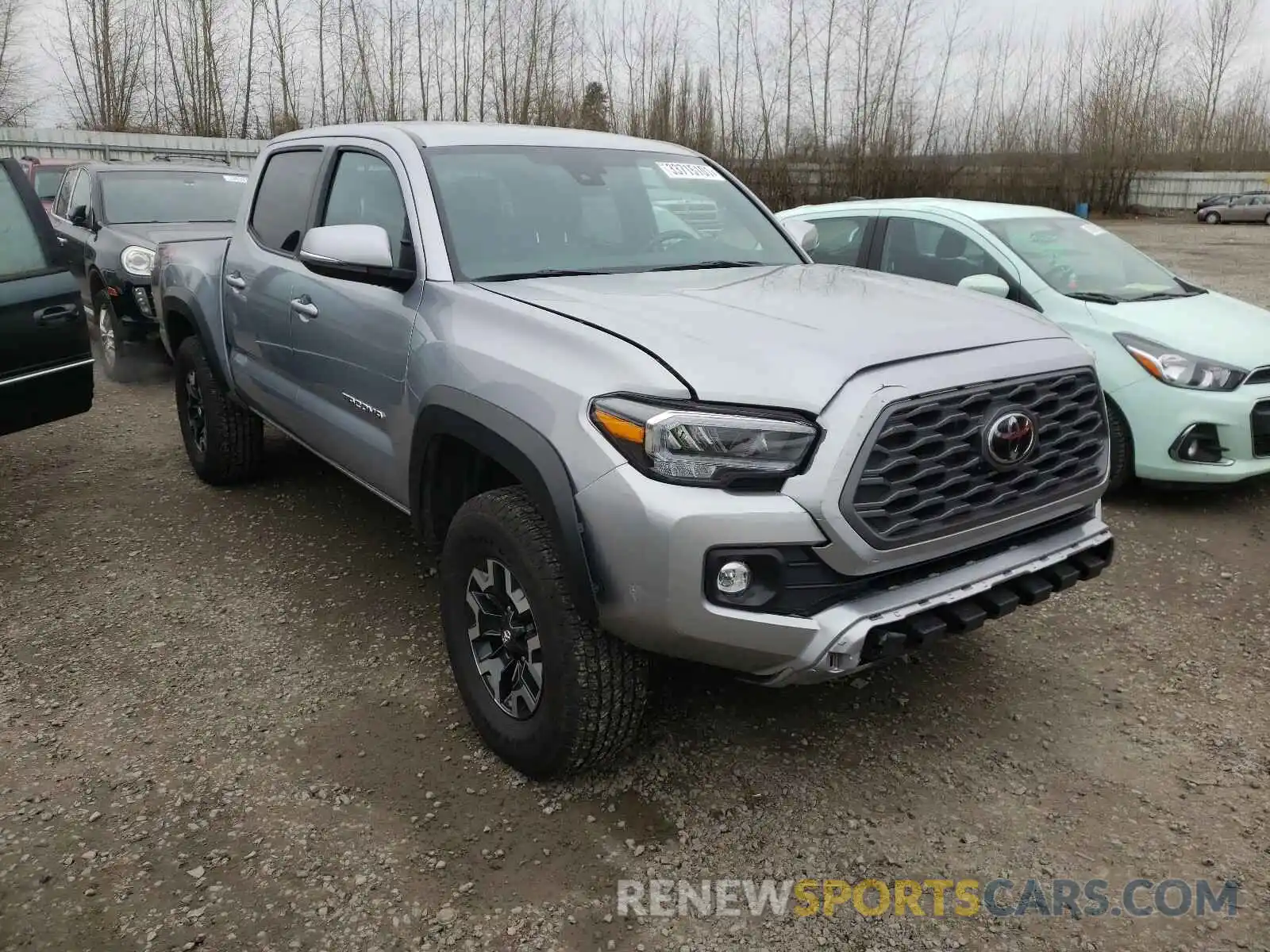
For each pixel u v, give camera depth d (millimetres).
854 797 2689
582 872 2396
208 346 4637
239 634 3578
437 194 3229
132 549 4355
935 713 3107
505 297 2809
